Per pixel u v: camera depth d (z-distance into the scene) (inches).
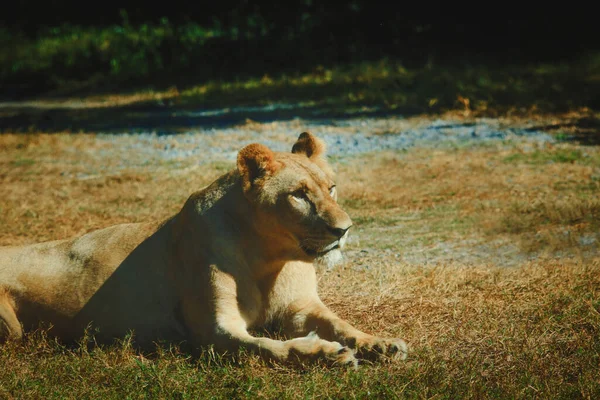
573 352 247.9
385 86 1201.4
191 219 272.7
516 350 249.6
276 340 248.4
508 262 388.5
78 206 562.9
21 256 294.2
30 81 1695.4
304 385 227.3
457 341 264.8
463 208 522.6
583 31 1408.7
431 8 1583.4
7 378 249.8
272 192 254.1
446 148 743.7
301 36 1617.9
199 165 716.0
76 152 820.6
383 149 759.1
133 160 767.1
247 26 1763.0
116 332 283.7
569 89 1061.1
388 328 283.4
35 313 289.0
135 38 1857.8
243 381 233.6
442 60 1386.6
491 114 925.2
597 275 336.8
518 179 599.5
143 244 286.4
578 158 665.6
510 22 1501.0
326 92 1217.4
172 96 1352.1
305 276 274.1
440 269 359.9
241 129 926.4
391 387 223.9
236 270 262.8
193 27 1932.8
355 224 494.0
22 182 671.8
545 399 212.2
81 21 2237.9
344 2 1678.2
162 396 229.3
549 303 294.5
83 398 231.9
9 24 2204.7
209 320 259.9
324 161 280.1
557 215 472.1
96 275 285.4
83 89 1576.0
